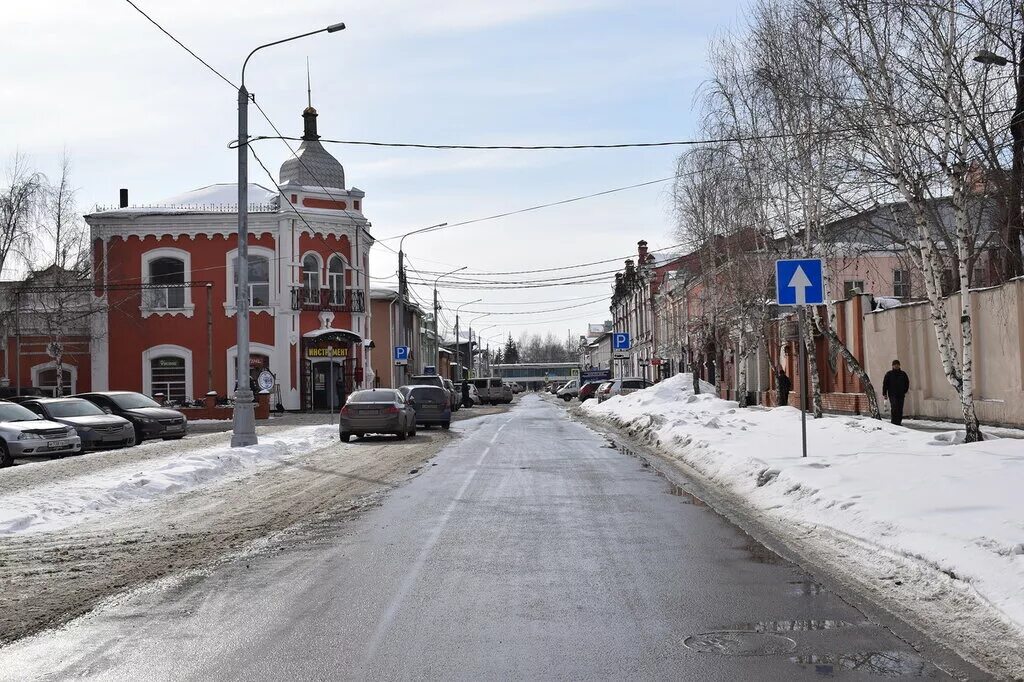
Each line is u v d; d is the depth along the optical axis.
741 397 36.00
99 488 15.27
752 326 36.56
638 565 9.05
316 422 41.22
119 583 8.73
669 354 65.38
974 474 12.48
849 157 18.53
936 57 16.48
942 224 20.66
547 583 8.32
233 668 5.96
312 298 52.81
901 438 18.78
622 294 99.88
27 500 13.89
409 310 77.75
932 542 8.68
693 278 46.22
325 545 10.48
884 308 32.06
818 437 20.31
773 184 27.62
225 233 52.12
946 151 16.77
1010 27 15.65
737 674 5.67
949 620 6.82
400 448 25.78
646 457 22.02
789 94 23.14
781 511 12.22
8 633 6.98
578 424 39.59
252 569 9.20
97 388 51.91
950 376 18.17
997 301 23.47
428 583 8.39
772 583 8.16
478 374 174.62
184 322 52.16
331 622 7.09
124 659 6.20
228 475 18.86
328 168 54.22
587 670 5.79
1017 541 8.13
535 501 13.96
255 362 51.97
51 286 48.78
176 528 12.02
